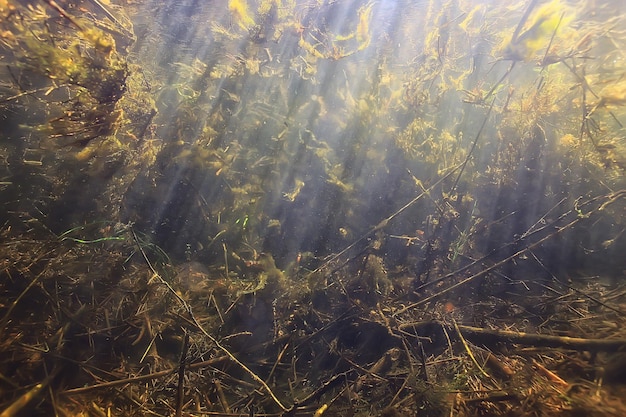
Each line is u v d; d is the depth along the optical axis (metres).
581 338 1.02
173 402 0.93
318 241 1.35
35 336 0.98
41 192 1.23
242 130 1.54
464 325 1.12
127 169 1.30
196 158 1.36
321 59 1.70
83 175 1.25
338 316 1.16
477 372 0.99
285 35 1.87
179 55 1.85
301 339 1.10
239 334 1.05
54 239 1.12
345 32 2.01
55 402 0.86
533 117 1.47
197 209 1.34
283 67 1.75
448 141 1.52
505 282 1.26
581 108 1.46
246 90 1.64
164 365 1.01
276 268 1.20
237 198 1.36
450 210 1.39
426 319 1.14
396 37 2.02
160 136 1.44
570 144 1.41
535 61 1.49
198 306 1.12
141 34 1.84
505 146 1.51
